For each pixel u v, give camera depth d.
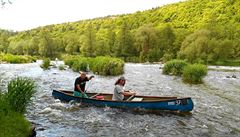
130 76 28.45
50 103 13.15
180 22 125.62
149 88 19.58
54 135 8.44
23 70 34.41
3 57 56.75
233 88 21.02
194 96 16.70
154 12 149.50
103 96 14.39
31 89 9.23
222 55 70.88
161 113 11.91
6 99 8.44
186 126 10.14
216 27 82.38
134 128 9.68
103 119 10.70
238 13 111.00
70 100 13.26
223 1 121.50
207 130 9.73
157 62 78.88
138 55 93.75
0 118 7.16
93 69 31.66
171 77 27.84
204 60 68.94
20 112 8.82
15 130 7.01
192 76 24.42
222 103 14.67
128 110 12.26
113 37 107.62
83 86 13.82
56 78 25.03
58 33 157.75
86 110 12.02
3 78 23.42
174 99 12.08
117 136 8.73
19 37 154.75
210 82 24.80
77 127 9.51
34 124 9.52
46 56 105.12
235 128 10.09
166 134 9.12
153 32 90.31
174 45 91.38
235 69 51.53
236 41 81.81
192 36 75.50
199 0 136.38
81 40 103.00
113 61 30.05
